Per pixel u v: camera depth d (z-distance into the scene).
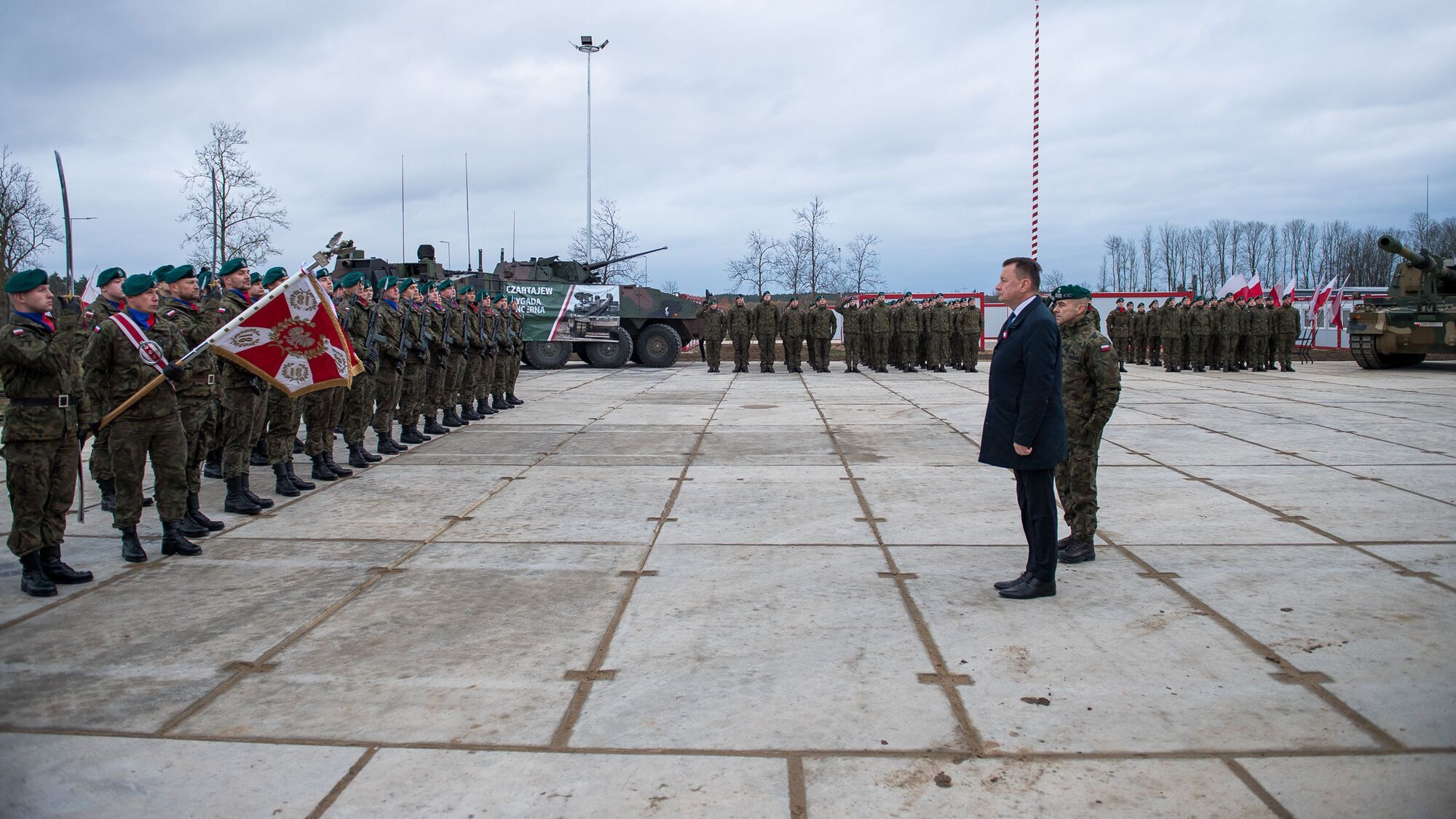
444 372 11.12
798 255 35.81
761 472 8.64
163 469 5.73
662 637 4.39
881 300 21.73
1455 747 3.25
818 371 21.94
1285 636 4.32
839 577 5.33
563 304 23.25
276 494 7.72
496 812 2.89
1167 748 3.26
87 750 3.31
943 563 5.61
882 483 8.09
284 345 6.86
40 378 4.96
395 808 2.91
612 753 3.26
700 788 3.02
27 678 3.93
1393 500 7.21
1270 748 3.26
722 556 5.79
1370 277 55.00
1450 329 21.06
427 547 6.05
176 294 6.40
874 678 3.89
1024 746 3.28
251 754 3.27
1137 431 11.12
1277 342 22.48
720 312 22.16
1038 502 4.85
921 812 2.87
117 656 4.18
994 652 4.16
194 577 5.40
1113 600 4.88
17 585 5.26
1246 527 6.42
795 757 3.22
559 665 4.05
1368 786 3.00
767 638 4.36
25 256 24.42
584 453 9.77
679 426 11.86
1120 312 26.83
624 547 6.02
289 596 5.05
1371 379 19.58
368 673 3.98
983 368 24.91
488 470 8.79
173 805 2.94
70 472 5.16
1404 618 4.54
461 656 4.17
